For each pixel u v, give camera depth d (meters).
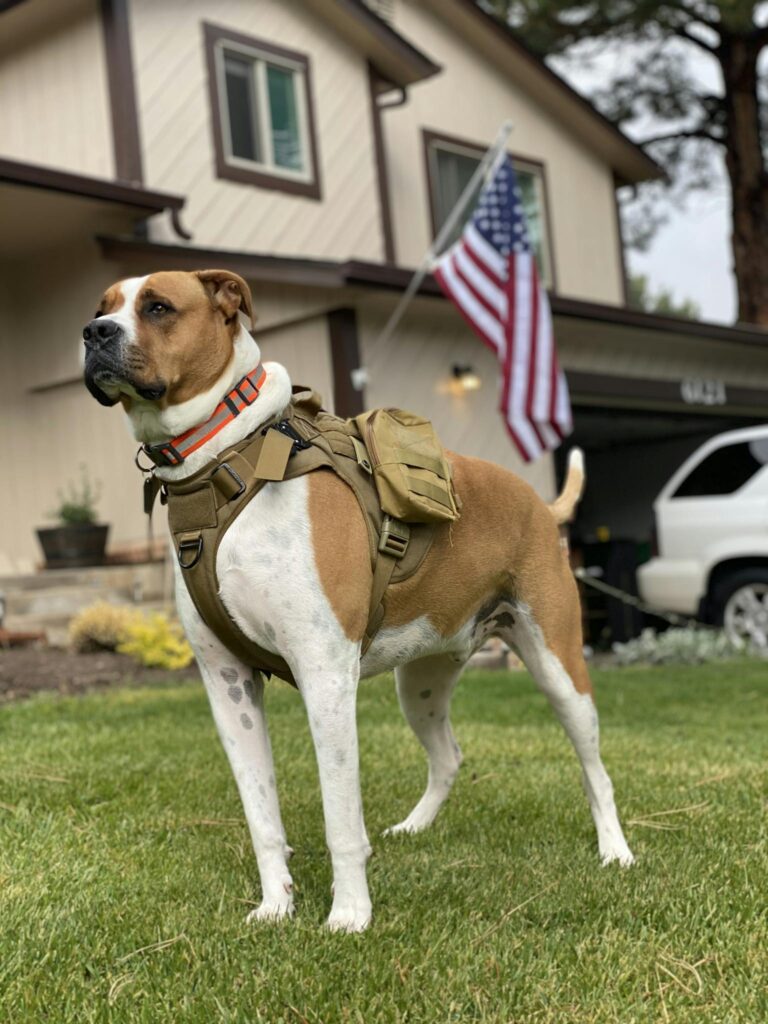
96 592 9.13
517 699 6.79
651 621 12.13
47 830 3.55
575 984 2.41
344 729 2.66
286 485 2.67
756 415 15.86
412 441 3.00
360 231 11.88
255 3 11.10
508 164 9.48
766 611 9.73
